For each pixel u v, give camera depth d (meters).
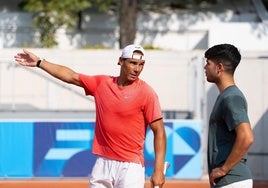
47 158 24.20
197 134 24.45
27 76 28.86
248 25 34.84
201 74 24.94
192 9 39.22
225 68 9.40
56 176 24.23
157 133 10.83
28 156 24.17
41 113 26.67
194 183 23.80
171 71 28.81
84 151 24.23
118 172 10.84
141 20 37.66
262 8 39.03
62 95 28.94
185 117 26.58
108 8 36.47
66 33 37.31
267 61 26.20
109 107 10.73
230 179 9.12
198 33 37.66
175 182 23.94
